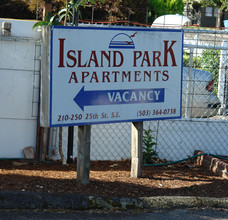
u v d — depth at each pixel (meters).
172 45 10.05
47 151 11.48
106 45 9.25
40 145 11.31
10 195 8.25
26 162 11.07
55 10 18.36
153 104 9.94
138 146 10.19
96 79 9.20
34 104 11.27
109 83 9.35
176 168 11.52
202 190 9.68
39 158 11.31
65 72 8.87
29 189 8.75
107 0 23.23
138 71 9.68
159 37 9.87
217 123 12.30
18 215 7.93
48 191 8.77
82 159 9.27
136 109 9.73
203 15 54.28
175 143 12.18
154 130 12.07
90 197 8.54
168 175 10.76
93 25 11.77
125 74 9.52
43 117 8.88
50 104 8.77
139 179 10.18
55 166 10.98
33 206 8.28
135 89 9.67
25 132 11.31
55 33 8.69
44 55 8.77
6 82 11.10
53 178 9.69
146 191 9.37
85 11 22.92
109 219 8.04
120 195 8.99
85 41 9.02
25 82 11.18
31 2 22.25
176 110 10.23
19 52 11.09
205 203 8.95
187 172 11.16
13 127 11.25
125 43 9.46
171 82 10.12
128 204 8.63
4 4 24.31
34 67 11.19
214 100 13.95
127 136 11.92
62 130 11.57
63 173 10.28
